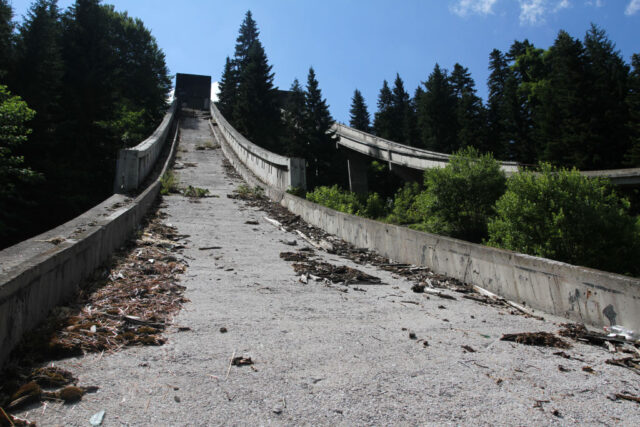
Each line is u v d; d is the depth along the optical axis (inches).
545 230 396.5
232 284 256.7
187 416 105.2
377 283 297.3
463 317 222.2
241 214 576.4
